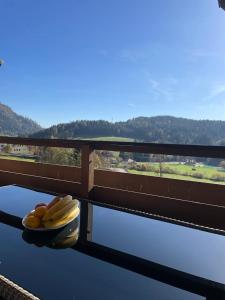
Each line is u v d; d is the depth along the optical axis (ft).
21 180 14.42
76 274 4.02
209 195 10.11
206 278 4.17
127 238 5.37
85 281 3.87
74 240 5.04
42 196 7.90
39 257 4.41
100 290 3.70
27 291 3.55
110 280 3.93
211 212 9.90
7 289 3.65
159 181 11.13
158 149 10.18
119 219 6.29
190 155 9.53
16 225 5.64
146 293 3.72
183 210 10.45
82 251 4.67
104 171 12.30
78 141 12.03
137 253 4.81
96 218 6.30
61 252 4.59
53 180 13.39
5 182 15.01
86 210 6.78
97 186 12.14
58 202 5.21
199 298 3.72
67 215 5.18
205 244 5.27
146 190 11.41
